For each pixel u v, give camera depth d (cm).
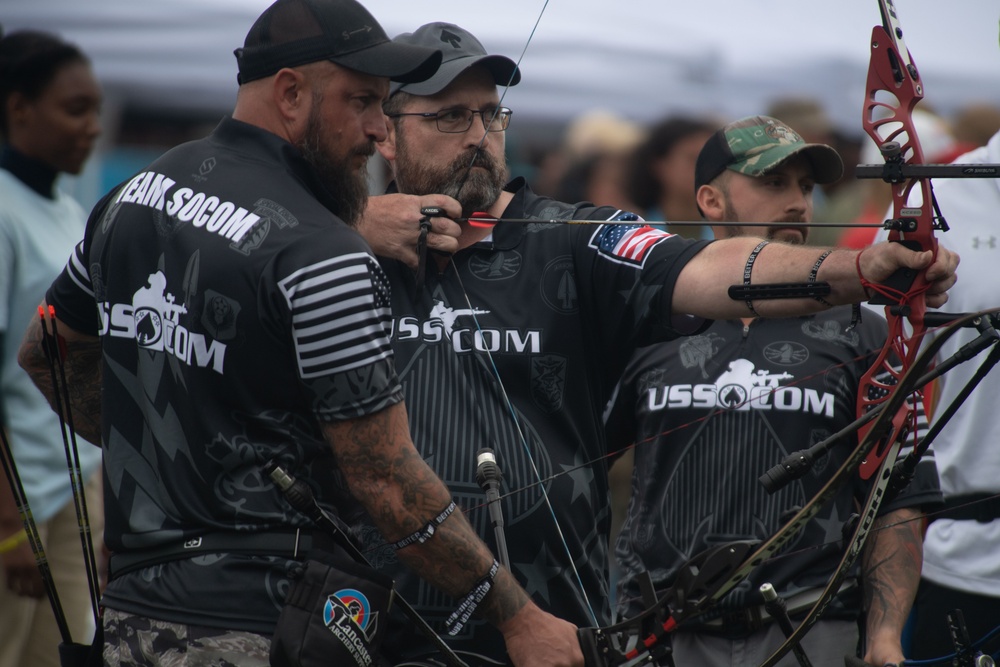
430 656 998
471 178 1087
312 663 804
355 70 875
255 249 834
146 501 870
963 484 1326
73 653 942
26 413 1436
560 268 1050
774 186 1291
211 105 2642
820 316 1199
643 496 1201
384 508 842
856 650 1138
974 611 1325
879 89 886
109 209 929
